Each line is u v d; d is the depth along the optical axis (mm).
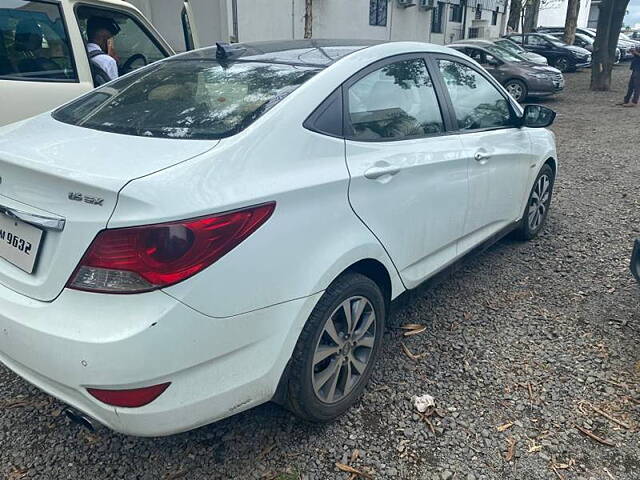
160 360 1807
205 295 1856
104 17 4715
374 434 2539
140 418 1867
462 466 2361
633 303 3734
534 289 3943
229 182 1956
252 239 1966
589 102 14203
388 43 3010
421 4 21656
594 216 5477
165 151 2029
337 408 2553
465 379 2934
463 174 3238
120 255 1781
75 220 1840
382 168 2568
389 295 2842
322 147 2330
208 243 1843
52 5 4211
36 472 2307
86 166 1924
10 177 2053
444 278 3389
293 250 2121
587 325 3463
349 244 2377
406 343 3260
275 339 2119
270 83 2463
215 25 13586
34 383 2051
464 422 2615
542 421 2627
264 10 14516
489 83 3826
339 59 2648
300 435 2525
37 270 1982
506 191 3908
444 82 3293
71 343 1808
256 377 2098
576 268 4281
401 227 2752
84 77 4398
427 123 3080
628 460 2400
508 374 2975
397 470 2338
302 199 2158
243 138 2086
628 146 8836
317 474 2314
